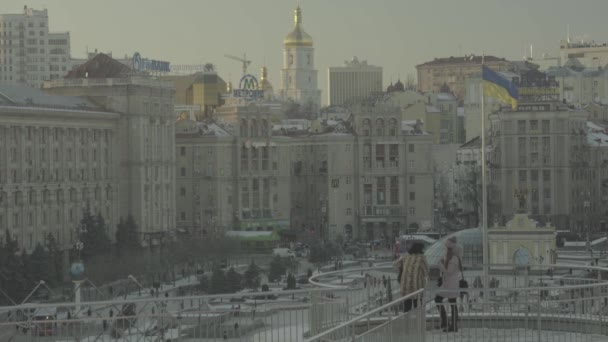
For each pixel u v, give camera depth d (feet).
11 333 226.99
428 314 208.23
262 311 231.71
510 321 205.77
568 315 208.95
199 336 229.25
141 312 248.93
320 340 154.30
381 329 170.09
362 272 341.41
